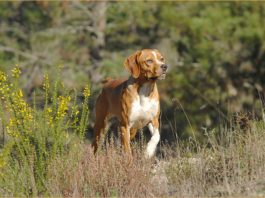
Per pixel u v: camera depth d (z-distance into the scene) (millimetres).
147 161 11406
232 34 22344
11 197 10703
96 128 14203
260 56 22984
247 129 12492
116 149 11914
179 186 11008
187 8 23188
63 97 11219
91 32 27609
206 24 22156
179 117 22359
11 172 10992
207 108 22797
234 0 22594
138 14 24438
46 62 26188
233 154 11484
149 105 13016
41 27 27969
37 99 12133
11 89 11438
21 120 11148
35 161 11070
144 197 10664
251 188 10648
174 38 23891
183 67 23188
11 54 27500
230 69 23094
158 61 12922
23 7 27922
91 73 25422
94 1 27375
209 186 11094
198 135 19891
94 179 10969
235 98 22969
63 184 10938
